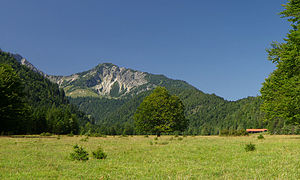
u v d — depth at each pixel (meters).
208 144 24.05
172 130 49.91
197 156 14.54
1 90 40.16
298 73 22.28
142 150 18.33
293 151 15.62
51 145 22.25
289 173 8.30
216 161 12.47
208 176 8.37
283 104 25.17
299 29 18.83
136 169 10.06
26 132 83.81
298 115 24.98
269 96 29.25
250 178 7.81
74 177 8.46
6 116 41.19
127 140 33.56
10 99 41.22
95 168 10.39
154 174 8.91
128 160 13.05
